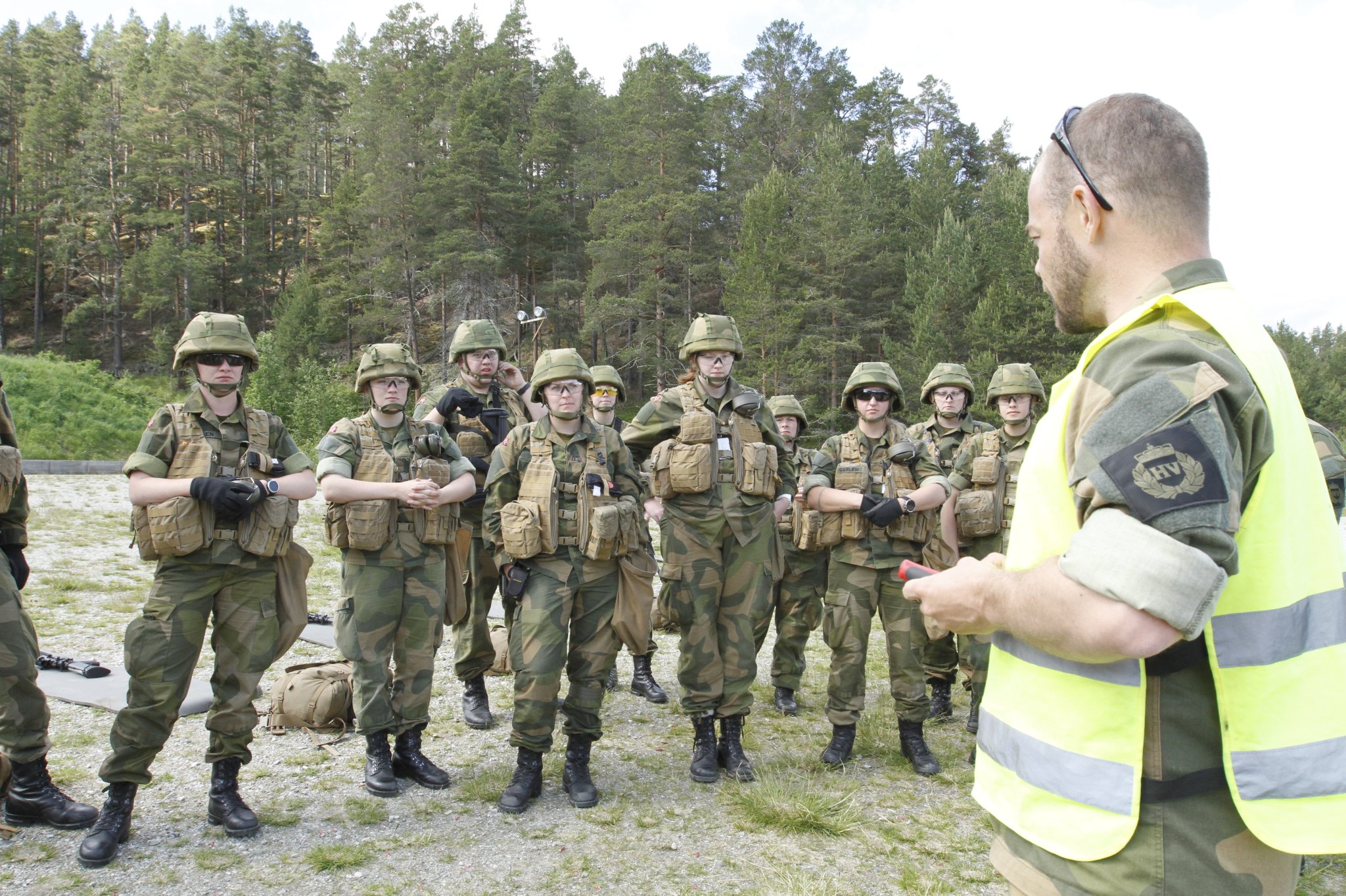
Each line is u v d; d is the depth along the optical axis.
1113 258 1.51
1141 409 1.28
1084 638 1.26
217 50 70.62
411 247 48.12
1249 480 1.32
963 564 1.54
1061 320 1.65
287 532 3.95
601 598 4.41
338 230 53.75
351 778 4.43
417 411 5.99
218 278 58.34
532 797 4.29
